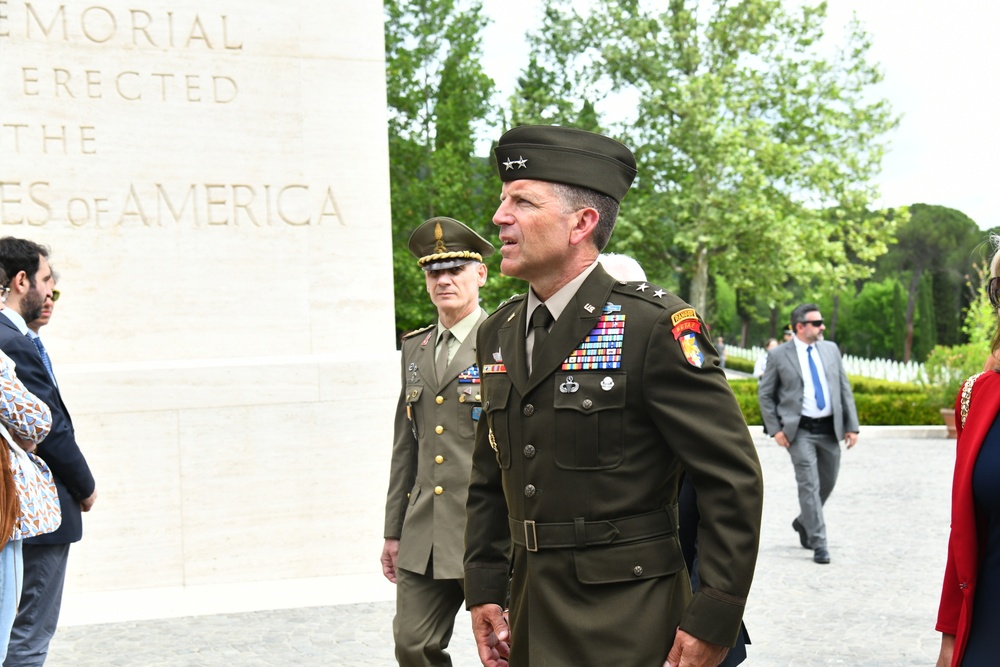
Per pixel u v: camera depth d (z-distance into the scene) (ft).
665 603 7.46
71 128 21.93
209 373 21.72
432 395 13.53
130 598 20.77
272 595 20.99
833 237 109.50
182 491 21.54
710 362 7.47
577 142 7.86
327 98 23.29
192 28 22.61
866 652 17.47
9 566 11.57
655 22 89.04
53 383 13.92
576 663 7.36
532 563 7.70
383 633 18.42
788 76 91.09
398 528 14.07
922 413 63.26
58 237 21.76
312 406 22.22
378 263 23.47
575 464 7.51
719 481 7.23
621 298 7.76
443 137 86.84
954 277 191.72
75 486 13.78
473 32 87.56
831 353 26.40
